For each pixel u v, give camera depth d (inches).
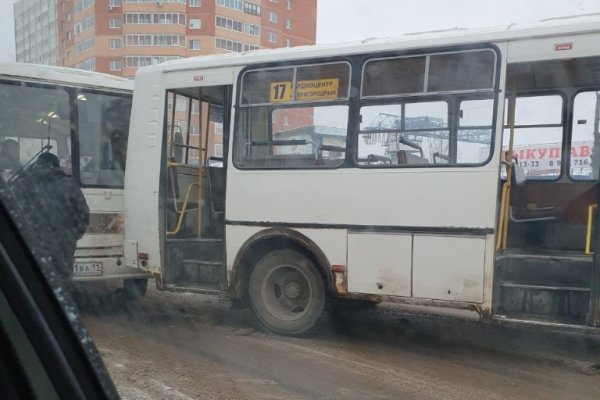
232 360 192.2
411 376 180.5
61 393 62.8
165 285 241.3
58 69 251.9
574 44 177.0
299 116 218.7
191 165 255.1
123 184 261.7
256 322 247.6
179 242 242.8
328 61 214.2
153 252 242.5
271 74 224.5
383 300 201.2
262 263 228.1
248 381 171.2
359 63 208.8
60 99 250.2
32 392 60.0
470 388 170.2
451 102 194.2
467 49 191.9
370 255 202.7
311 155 215.2
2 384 59.8
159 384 164.7
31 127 242.4
